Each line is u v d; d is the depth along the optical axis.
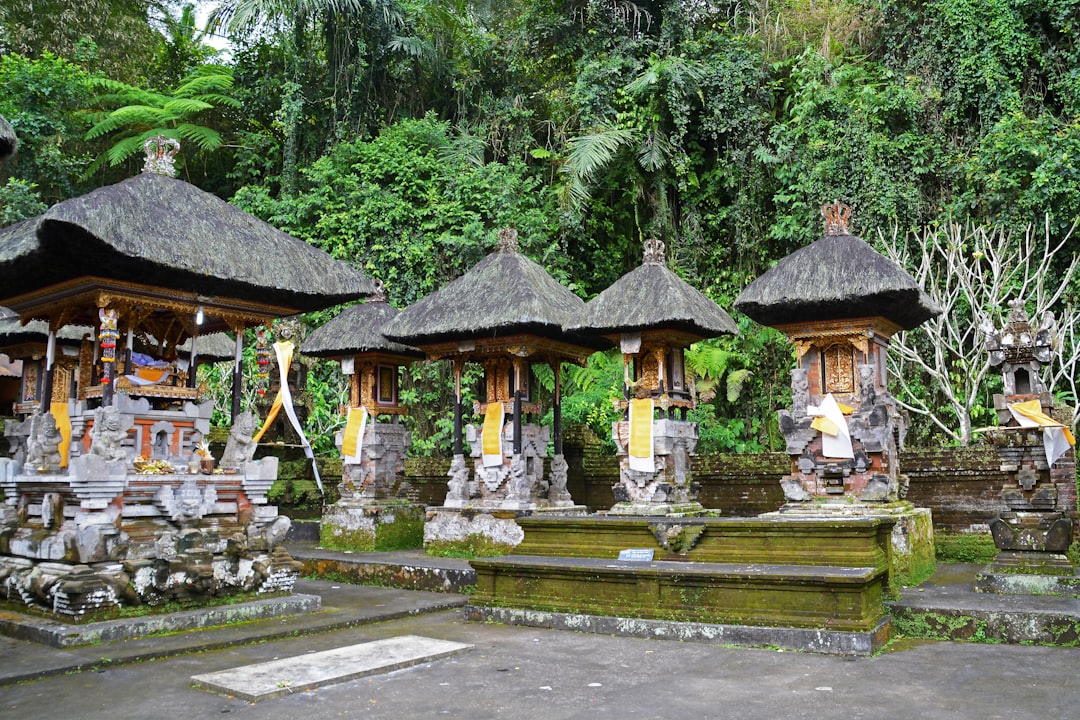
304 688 5.23
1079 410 11.11
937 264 13.35
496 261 11.04
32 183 17.11
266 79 19.78
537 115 18.47
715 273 16.12
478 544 10.54
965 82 13.72
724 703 4.82
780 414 9.20
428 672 5.71
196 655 6.31
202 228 7.59
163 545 7.25
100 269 7.03
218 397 16.06
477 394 15.95
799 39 16.03
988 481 10.14
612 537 8.01
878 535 7.14
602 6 17.38
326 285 8.13
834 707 4.71
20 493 7.92
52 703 4.99
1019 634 6.33
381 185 16.89
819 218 14.26
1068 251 12.58
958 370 12.79
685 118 15.80
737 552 7.29
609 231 16.92
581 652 6.29
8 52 20.38
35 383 12.54
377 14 17.94
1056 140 12.37
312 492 14.80
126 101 19.50
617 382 14.52
